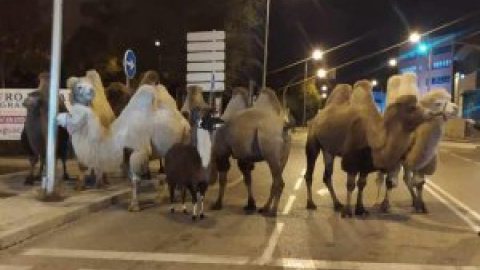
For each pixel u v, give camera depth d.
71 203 12.96
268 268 8.76
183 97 30.14
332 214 13.15
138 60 34.97
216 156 13.41
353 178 12.78
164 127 13.92
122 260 9.09
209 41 21.19
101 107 15.26
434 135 12.91
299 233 11.12
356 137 12.52
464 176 21.83
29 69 31.38
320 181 19.31
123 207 13.65
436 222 12.45
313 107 82.56
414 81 14.12
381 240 10.69
